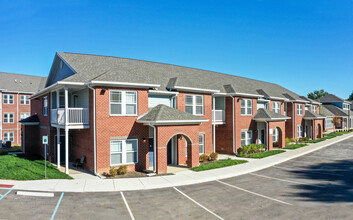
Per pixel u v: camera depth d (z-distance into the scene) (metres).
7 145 30.28
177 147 19.22
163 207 10.09
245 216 9.20
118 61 21.81
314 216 9.20
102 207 9.99
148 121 15.58
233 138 24.12
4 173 14.66
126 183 13.34
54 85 16.25
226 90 24.42
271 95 30.84
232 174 15.75
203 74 27.03
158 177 14.73
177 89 19.88
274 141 31.09
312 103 41.53
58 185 12.69
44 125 22.00
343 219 8.92
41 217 8.86
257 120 26.48
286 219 8.93
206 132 22.02
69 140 20.17
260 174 16.12
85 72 17.31
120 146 16.23
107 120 15.66
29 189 11.95
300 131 36.81
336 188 12.92
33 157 22.27
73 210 9.60
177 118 16.45
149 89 18.28
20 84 38.97
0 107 35.91
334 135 43.72
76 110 16.14
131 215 9.24
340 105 59.12
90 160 15.98
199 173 15.84
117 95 16.16
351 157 22.81
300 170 17.36
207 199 11.11
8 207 9.73
